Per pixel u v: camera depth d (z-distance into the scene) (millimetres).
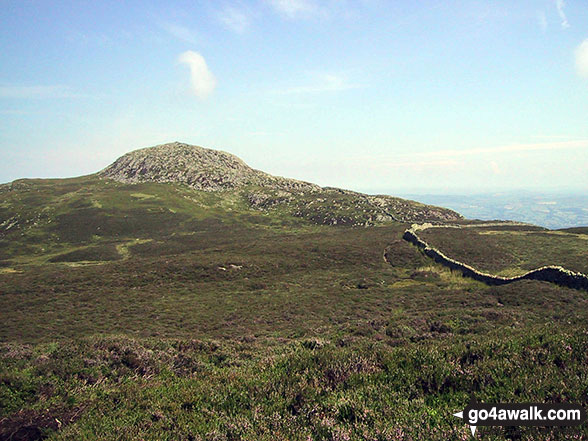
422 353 10039
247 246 73375
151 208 141125
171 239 101438
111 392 9680
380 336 18078
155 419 7988
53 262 81188
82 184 187875
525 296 26844
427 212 141125
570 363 8516
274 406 7941
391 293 35469
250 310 31375
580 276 28031
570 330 11094
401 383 8523
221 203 165125
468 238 59000
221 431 7062
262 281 46188
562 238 50688
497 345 10414
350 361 10047
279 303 33562
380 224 126062
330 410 7484
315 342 17359
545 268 31500
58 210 134000
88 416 8141
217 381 10445
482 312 22203
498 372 8469
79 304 36219
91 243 105750
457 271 42906
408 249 58312
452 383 8305
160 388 10164
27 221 123312
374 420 6883
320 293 37531
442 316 22156
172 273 49656
